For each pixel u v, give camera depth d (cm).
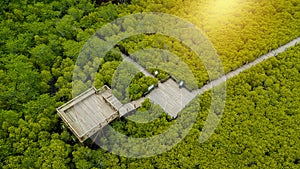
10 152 3253
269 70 3900
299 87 3756
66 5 4484
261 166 3197
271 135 3384
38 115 3459
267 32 4222
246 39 4162
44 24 4206
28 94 3641
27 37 4100
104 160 3225
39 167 3155
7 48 3984
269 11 4444
